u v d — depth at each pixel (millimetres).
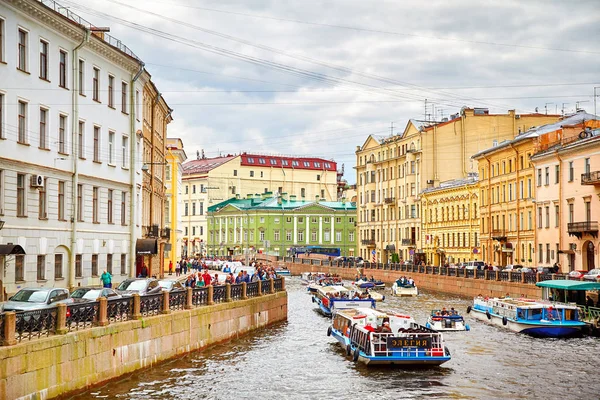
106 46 40688
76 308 22594
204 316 32250
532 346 34500
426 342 28797
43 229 34531
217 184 138750
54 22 34906
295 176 145250
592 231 53594
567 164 58500
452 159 93562
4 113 31344
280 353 32219
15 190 32281
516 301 41625
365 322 32125
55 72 35688
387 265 85125
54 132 35562
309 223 130500
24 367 19297
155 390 24266
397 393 25031
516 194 68938
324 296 49875
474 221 80562
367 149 114062
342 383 26375
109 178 42625
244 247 131625
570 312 38406
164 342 28125
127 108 45594
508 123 92125
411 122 97875
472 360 30875
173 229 83562
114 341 24234
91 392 22734
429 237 86750
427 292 68500
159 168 62688
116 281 43719
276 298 43969
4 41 31328
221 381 26234
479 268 64938
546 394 25062
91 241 40062
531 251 65812
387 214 106875
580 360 30922
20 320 19906
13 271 31859
